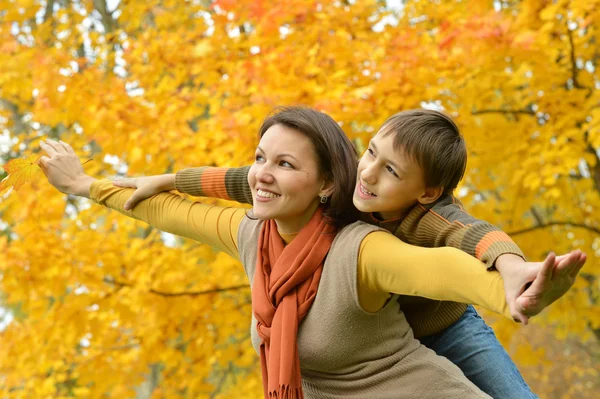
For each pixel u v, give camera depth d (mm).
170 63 5348
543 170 4957
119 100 4926
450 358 2473
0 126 6293
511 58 5316
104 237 4984
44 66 4961
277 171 2145
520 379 2449
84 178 2715
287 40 4883
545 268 1435
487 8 4949
